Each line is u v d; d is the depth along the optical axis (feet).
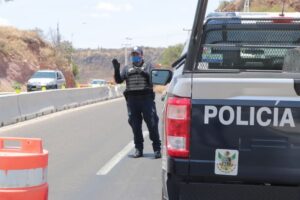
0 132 58.08
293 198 17.30
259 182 17.34
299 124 17.02
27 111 75.25
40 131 59.16
